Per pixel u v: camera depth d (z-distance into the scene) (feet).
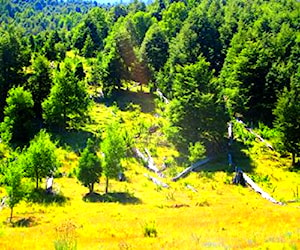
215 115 207.10
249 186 173.47
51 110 229.86
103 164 159.33
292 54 286.87
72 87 234.38
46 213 134.82
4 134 215.72
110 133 164.55
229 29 363.76
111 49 310.24
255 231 89.66
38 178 166.61
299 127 192.54
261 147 214.28
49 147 164.04
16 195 128.98
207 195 162.61
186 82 218.79
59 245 66.39
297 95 201.77
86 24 476.54
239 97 240.94
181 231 94.12
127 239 85.61
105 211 132.26
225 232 90.07
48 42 383.45
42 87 254.68
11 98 220.43
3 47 265.75
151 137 225.97
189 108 210.59
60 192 159.94
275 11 428.56
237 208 124.98
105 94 295.28
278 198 156.76
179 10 448.24
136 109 273.33
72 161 196.34
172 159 200.44
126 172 187.11
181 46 327.47
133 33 382.83
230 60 293.43
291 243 70.28
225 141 210.59
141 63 311.06
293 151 193.77
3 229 106.32
